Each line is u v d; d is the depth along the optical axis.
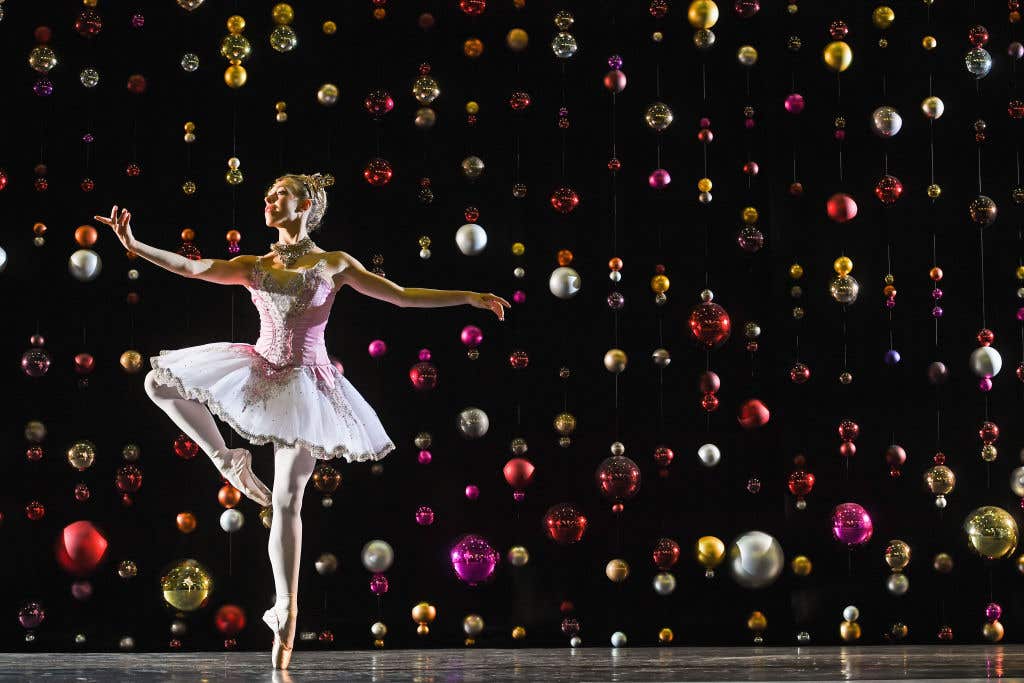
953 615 9.25
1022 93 9.48
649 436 9.29
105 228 9.12
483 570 8.05
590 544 9.16
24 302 9.02
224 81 9.28
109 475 8.97
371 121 9.33
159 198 9.17
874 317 9.45
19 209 9.07
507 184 9.37
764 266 9.44
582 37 9.48
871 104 9.51
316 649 8.87
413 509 9.09
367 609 8.98
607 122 9.45
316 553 8.99
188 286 9.14
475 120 8.87
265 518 8.08
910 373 9.43
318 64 9.34
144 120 9.23
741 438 9.34
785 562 9.22
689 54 9.50
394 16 9.41
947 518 9.33
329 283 6.44
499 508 9.13
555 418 9.18
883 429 9.38
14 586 8.80
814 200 9.46
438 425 9.17
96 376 9.02
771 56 9.52
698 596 9.18
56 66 9.20
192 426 6.47
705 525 9.25
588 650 8.38
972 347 9.45
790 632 9.18
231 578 8.91
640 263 9.40
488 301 6.54
